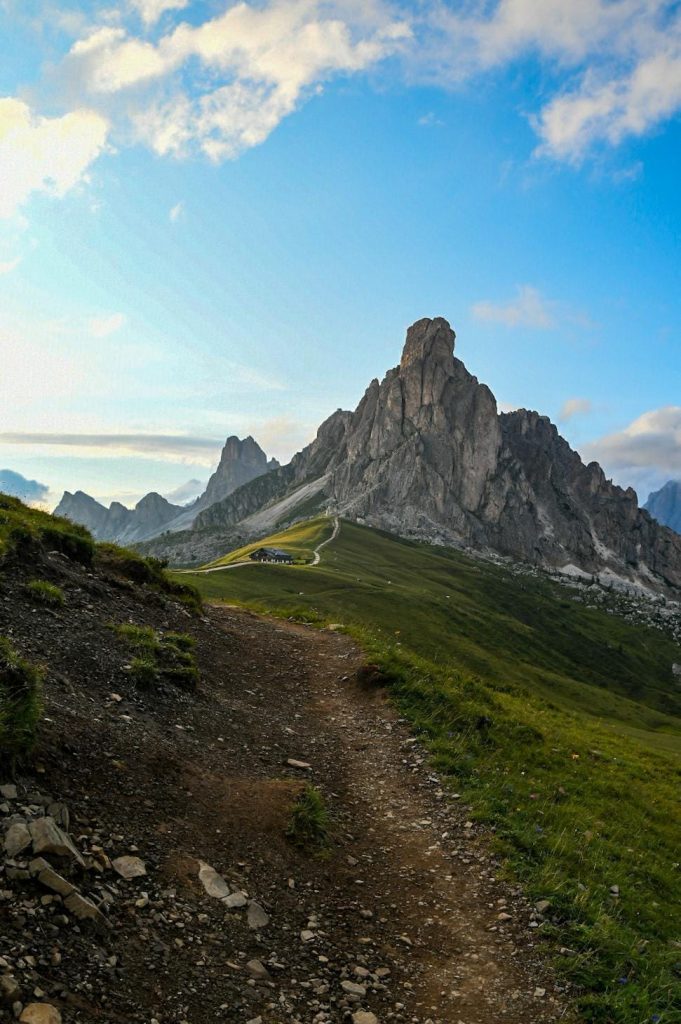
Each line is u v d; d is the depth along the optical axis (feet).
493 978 29.37
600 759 76.84
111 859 28.76
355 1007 25.88
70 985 21.17
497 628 631.15
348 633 95.66
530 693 117.80
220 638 77.71
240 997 24.29
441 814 45.57
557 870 40.04
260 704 60.70
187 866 30.78
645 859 50.06
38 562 68.33
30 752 31.78
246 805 38.27
